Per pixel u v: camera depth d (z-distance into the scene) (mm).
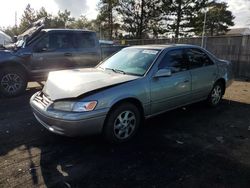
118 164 3494
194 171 3332
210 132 4645
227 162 3570
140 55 4914
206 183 3078
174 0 32188
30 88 8391
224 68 6230
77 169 3363
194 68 5340
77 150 3881
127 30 34875
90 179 3146
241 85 9273
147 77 4359
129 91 4023
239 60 11391
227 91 8156
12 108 6059
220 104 6500
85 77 4277
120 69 4805
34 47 7434
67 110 3648
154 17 33531
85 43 8422
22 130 4637
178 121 5195
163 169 3373
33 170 3330
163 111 4758
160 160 3604
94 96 3688
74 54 8109
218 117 5473
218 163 3539
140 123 4531
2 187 2969
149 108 4422
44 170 3336
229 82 6504
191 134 4543
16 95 7293
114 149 3928
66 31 8039
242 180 3146
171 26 33750
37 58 7461
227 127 4902
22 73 7320
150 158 3658
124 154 3773
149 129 4746
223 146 4074
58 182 3078
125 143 4137
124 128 4086
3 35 14391
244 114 5699
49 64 7695
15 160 3580
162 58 4695
